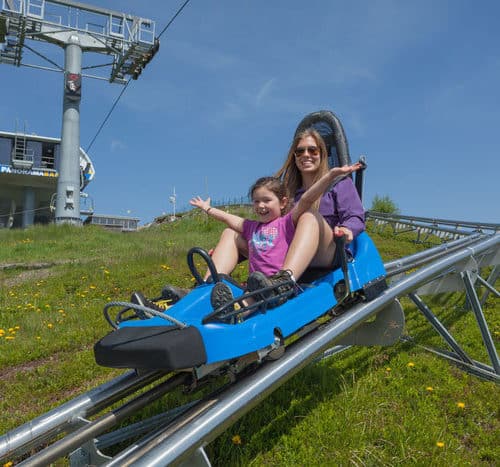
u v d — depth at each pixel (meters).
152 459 2.01
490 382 4.20
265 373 2.56
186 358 2.12
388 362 4.48
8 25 23.81
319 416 3.34
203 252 2.71
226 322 2.46
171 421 2.37
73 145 25.91
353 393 3.71
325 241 3.23
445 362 4.54
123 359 2.18
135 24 25.83
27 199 41.06
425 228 17.31
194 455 2.19
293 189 3.86
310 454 2.96
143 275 9.66
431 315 4.50
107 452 3.05
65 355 5.34
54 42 25.95
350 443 3.06
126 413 2.51
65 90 25.80
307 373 4.02
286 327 2.68
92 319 6.57
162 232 20.25
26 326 6.23
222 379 3.85
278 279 2.77
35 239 16.86
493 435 3.34
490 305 6.62
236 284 2.86
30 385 4.44
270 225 3.25
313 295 2.92
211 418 2.24
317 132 3.72
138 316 2.68
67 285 8.86
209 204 3.56
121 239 16.64
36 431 2.40
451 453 3.02
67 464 2.76
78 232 18.58
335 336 2.98
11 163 38.31
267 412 3.43
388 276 4.08
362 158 3.69
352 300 3.53
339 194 3.58
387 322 3.80
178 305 2.59
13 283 9.39
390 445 3.08
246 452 2.97
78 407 2.54
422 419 3.43
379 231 20.73
